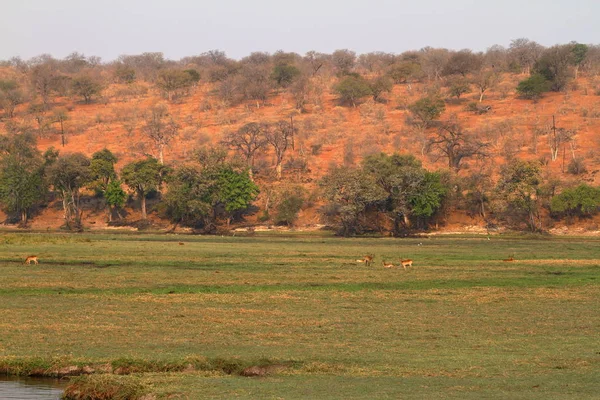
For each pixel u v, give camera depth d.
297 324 54.94
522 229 176.50
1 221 196.12
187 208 179.62
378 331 52.44
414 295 69.81
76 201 195.38
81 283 75.25
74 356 44.94
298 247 129.62
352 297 68.25
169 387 38.00
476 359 43.84
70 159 187.62
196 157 188.12
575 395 35.41
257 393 36.53
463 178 187.50
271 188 195.88
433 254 116.31
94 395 38.09
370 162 182.00
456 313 60.03
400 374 40.41
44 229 185.75
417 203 173.00
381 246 135.25
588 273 88.12
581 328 53.81
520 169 174.50
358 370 41.38
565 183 182.00
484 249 128.88
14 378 42.72
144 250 115.50
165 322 55.34
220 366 42.59
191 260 100.44
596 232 169.62
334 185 174.75
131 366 42.78
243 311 60.22
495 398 34.91
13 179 185.62
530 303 65.31
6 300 64.25
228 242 142.50
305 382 38.66
